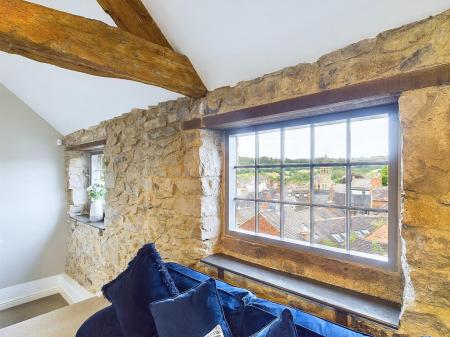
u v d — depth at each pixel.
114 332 1.65
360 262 1.48
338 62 1.35
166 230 2.44
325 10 1.24
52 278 4.33
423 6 1.07
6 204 3.92
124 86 2.42
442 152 1.05
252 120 1.81
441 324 1.05
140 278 1.56
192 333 1.23
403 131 1.14
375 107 1.41
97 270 3.53
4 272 3.91
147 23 1.78
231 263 1.98
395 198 1.36
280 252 1.83
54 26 1.35
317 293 1.46
